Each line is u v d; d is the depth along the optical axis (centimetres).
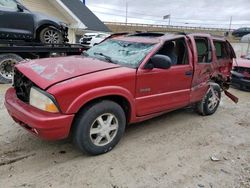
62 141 407
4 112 516
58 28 850
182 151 404
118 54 433
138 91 390
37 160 352
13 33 755
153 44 422
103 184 311
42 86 317
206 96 555
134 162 362
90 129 349
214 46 555
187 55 472
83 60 402
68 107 317
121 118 378
